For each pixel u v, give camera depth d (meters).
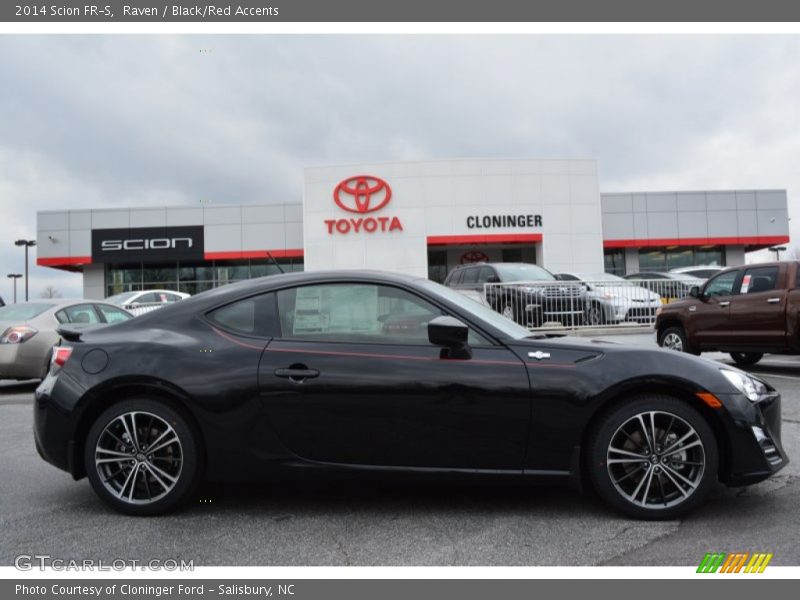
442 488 4.16
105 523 3.59
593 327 13.73
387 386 3.48
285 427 3.56
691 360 3.51
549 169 30.98
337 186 30.55
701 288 10.62
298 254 33.91
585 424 3.40
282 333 3.70
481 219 30.64
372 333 3.65
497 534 3.31
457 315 3.62
